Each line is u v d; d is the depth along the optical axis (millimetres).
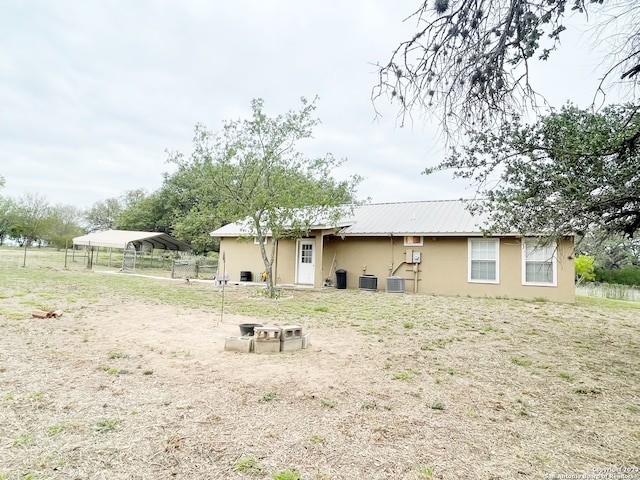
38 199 45750
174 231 28766
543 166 4816
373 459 2453
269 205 10969
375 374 4246
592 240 6191
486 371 4543
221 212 11156
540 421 3170
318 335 6238
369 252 14555
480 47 2861
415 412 3250
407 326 7164
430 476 2275
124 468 2250
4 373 3787
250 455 2445
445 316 8516
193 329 6320
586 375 4488
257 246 16641
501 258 12391
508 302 11281
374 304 10250
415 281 13539
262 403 3318
